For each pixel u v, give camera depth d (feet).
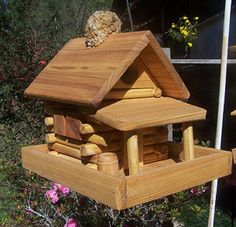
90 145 4.43
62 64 5.07
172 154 5.34
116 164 4.07
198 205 9.81
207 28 15.89
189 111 4.56
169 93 4.98
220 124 6.28
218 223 9.75
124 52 4.25
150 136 5.04
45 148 5.43
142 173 3.87
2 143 13.53
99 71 4.32
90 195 4.01
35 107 14.24
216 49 15.15
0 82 15.24
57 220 8.80
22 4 28.48
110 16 4.76
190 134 4.73
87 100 4.06
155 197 3.97
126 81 4.57
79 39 5.38
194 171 4.42
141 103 4.59
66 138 4.95
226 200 10.67
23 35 15.92
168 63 4.60
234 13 13.46
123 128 3.88
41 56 15.28
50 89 4.76
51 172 4.70
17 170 11.24
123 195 3.66
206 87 15.03
